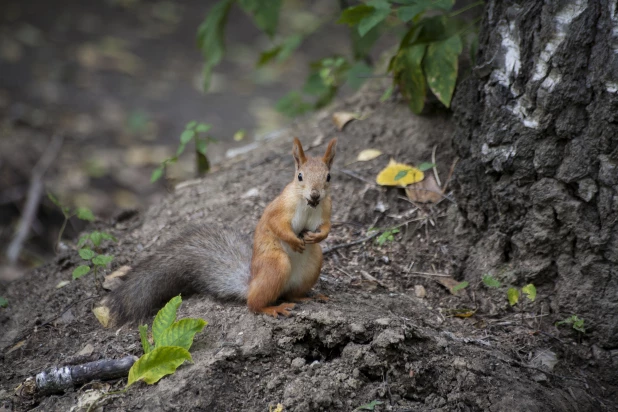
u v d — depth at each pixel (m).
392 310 7.85
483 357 7.07
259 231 7.55
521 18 7.53
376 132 10.63
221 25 12.27
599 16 7.04
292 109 13.13
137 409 6.29
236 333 7.10
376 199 9.64
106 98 20.27
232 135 18.84
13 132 17.14
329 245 9.05
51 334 7.98
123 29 25.27
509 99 7.80
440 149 9.98
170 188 11.33
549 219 7.73
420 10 8.52
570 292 7.70
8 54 21.72
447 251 8.80
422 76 9.52
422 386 6.79
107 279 8.77
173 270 8.09
